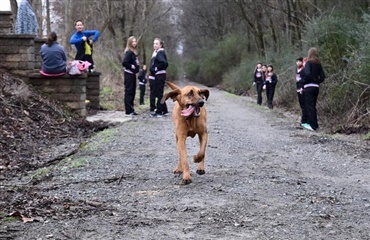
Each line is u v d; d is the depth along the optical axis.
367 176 7.70
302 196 6.32
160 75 15.64
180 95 6.98
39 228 4.97
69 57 25.47
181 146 7.01
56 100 13.98
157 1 48.53
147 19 45.44
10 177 7.57
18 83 13.28
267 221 5.31
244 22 50.38
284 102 25.03
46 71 13.84
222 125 14.14
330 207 5.86
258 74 26.36
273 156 9.24
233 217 5.43
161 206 5.81
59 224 5.10
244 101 27.67
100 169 7.84
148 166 8.09
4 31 15.38
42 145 10.21
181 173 7.52
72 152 9.27
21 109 12.05
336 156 9.41
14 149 9.53
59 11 35.03
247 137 11.70
